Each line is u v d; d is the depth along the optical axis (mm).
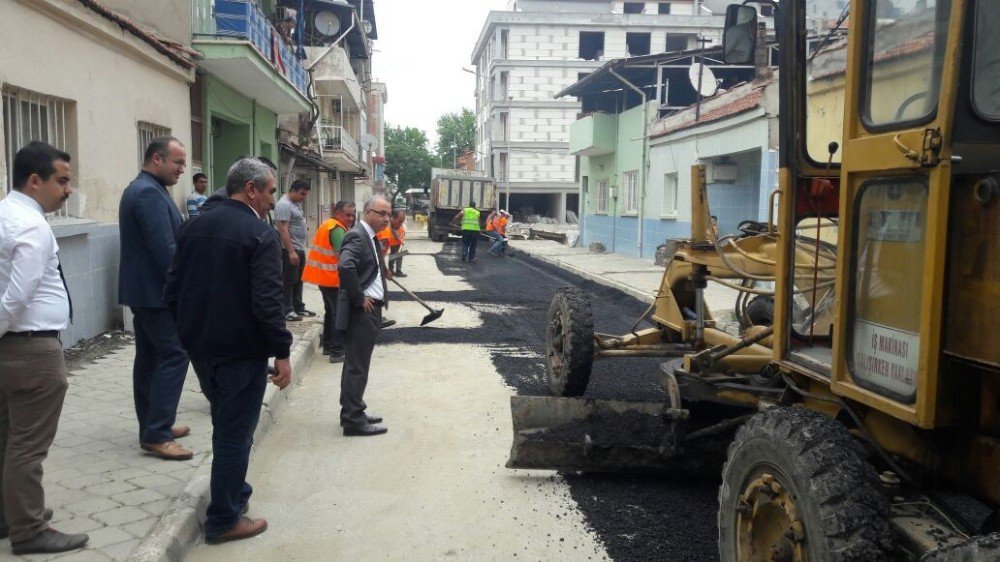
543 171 52688
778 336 3381
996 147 2418
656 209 21281
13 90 6910
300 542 4047
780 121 3400
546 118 52219
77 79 7887
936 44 2393
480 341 9680
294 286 10547
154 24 11086
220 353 3768
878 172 2604
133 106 9406
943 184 2309
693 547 4012
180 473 4512
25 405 3340
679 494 4754
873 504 2541
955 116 2332
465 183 33656
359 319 5730
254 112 17031
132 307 4680
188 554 3848
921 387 2389
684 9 54906
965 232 2322
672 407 4891
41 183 3371
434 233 33594
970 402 2459
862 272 2734
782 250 3352
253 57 12820
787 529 2787
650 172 21703
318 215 28422
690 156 18562
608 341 6422
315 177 28062
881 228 2633
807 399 3385
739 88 15625
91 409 5730
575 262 21312
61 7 7348
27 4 6875
